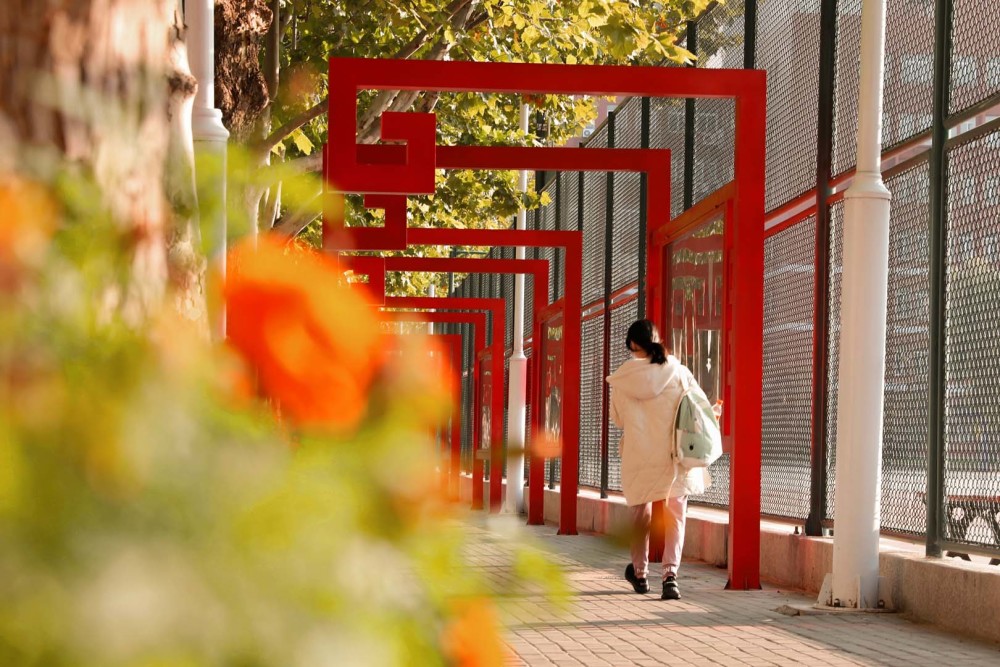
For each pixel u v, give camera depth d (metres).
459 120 33.56
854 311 14.80
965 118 13.82
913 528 15.04
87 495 0.91
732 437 17.69
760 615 14.64
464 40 27.41
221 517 0.98
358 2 26.59
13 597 0.86
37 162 1.12
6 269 1.01
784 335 19.08
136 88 1.75
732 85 18.22
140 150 1.50
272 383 1.15
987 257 13.37
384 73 18.73
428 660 1.12
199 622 0.93
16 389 0.94
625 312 30.25
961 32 13.99
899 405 15.49
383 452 1.13
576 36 27.67
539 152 23.88
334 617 1.03
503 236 31.89
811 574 16.89
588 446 33.84
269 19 18.84
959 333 13.84
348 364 1.16
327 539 1.04
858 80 16.75
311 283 1.18
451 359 1.21
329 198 2.07
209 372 1.06
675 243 21.52
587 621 13.99
